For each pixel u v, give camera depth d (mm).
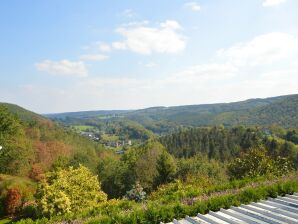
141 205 18781
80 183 25984
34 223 16938
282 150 62688
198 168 54031
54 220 17422
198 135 100062
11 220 36812
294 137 78688
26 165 67250
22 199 41312
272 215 12242
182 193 19641
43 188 25141
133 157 67562
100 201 26578
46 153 82875
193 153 92250
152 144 76188
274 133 89188
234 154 82562
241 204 14891
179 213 14953
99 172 69438
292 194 16359
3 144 58375
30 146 74000
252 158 31719
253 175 29156
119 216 14664
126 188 58625
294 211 12828
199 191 20062
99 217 15805
